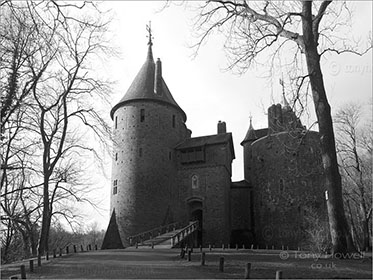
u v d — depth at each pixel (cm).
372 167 4166
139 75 4947
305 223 4278
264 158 4788
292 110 1975
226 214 4434
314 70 1831
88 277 1532
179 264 1864
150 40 5234
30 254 3144
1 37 1761
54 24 1059
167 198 4481
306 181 4394
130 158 4516
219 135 4822
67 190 3256
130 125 4631
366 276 1330
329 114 1792
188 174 4656
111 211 4531
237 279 1399
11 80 2070
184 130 5175
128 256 2380
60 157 2983
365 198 4181
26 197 2845
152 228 4281
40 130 2712
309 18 1859
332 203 1695
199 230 4584
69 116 2969
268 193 4647
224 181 4459
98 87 3039
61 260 2225
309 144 3925
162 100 4731
